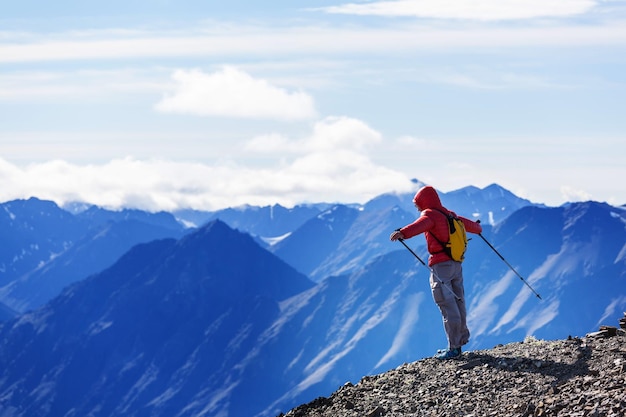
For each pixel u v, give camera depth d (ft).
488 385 62.08
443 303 72.74
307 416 64.44
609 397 53.42
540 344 70.44
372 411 61.16
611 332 69.10
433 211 73.46
